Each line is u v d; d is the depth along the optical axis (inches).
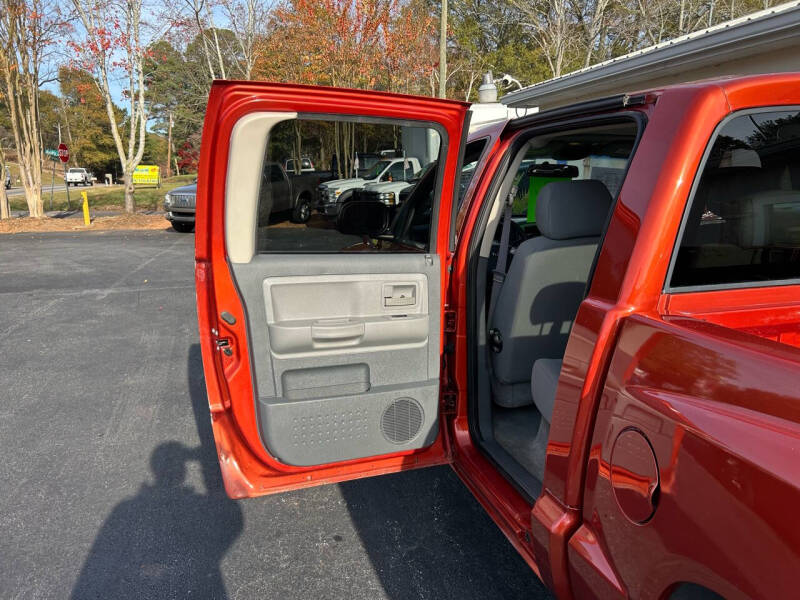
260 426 81.4
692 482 42.8
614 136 98.0
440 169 81.1
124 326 229.9
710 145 55.1
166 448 132.6
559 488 61.0
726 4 671.1
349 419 82.8
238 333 78.5
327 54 633.6
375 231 82.3
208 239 75.7
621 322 54.6
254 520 105.9
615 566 52.5
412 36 654.5
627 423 50.6
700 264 57.7
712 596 44.9
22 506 110.0
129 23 637.3
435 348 86.9
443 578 90.4
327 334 79.4
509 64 943.7
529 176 133.8
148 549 97.9
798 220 63.0
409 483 117.8
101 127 2333.9
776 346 45.1
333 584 89.3
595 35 725.9
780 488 36.4
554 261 94.2
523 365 99.3
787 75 58.7
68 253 416.8
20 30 613.6
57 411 151.7
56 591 88.1
